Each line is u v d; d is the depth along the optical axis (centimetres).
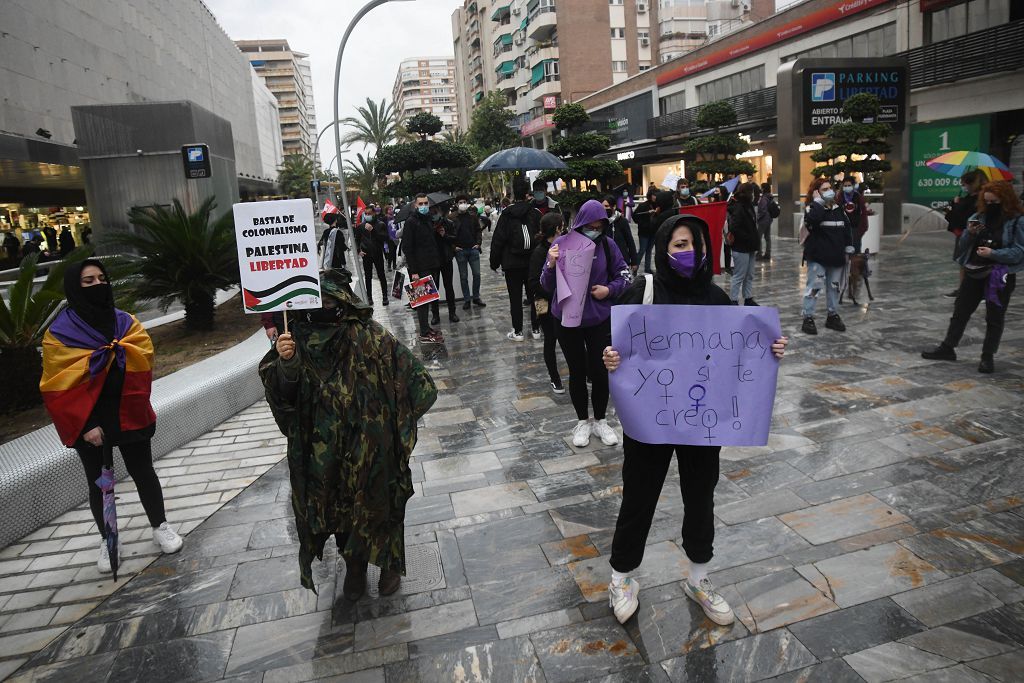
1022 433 450
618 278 465
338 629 296
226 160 2027
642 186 4225
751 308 260
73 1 2744
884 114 1783
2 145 1948
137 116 1712
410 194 3167
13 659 289
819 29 2616
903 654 257
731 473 421
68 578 353
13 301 582
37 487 410
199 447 539
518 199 818
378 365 298
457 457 484
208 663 278
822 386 575
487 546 357
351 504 294
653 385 268
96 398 330
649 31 5234
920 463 417
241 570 351
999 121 1884
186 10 4444
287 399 289
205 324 944
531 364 729
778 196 1902
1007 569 305
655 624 284
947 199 2048
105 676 274
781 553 330
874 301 923
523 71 6222
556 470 448
